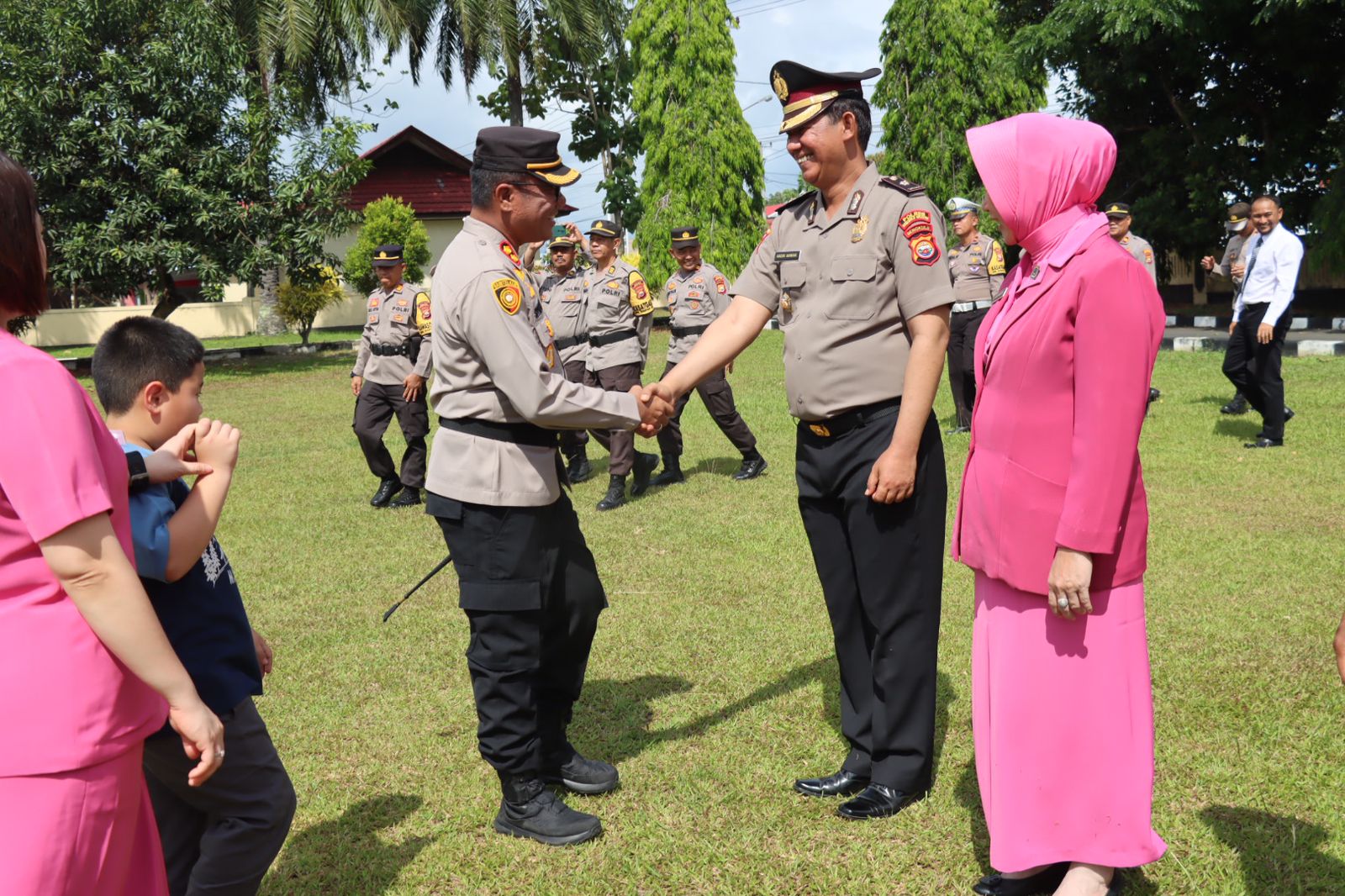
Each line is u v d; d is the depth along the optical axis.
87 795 1.62
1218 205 19.14
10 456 1.54
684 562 5.57
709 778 3.24
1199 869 2.62
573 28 23.89
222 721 2.19
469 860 2.85
